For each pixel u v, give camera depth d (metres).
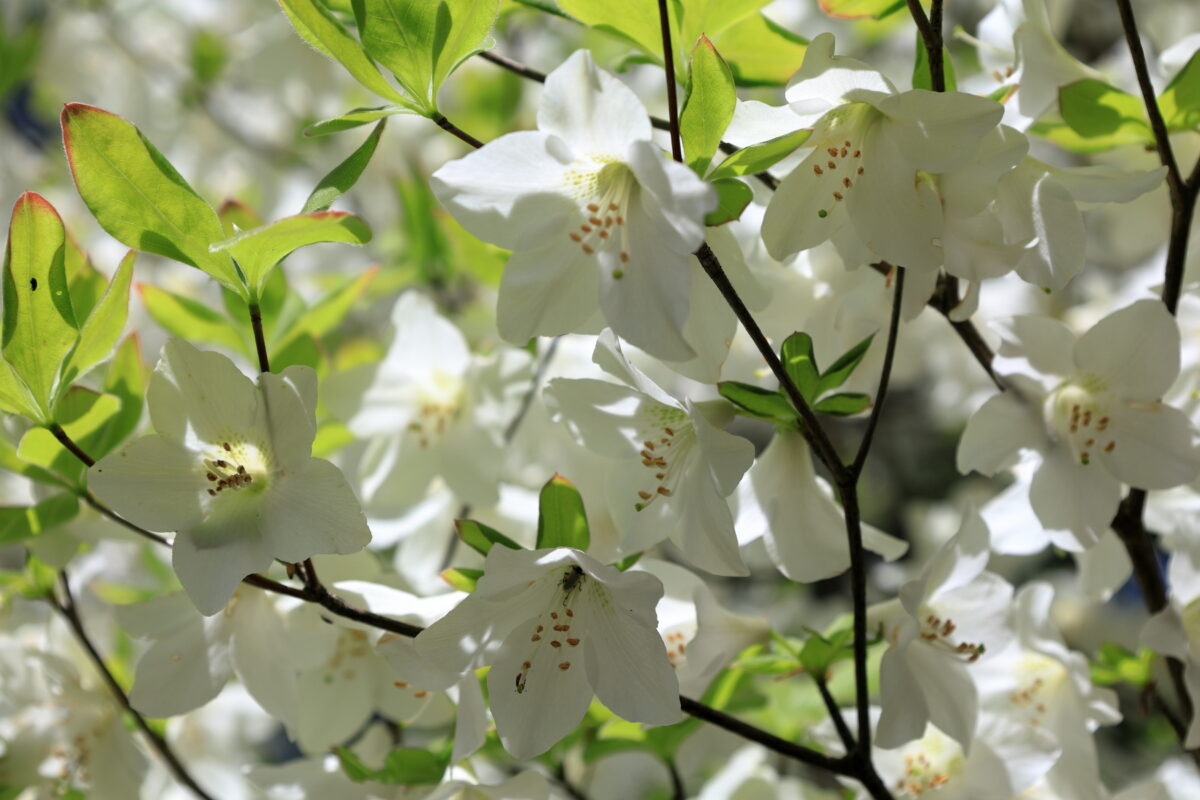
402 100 0.64
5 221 1.34
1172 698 0.81
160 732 0.75
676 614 0.68
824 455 0.64
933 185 0.63
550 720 0.63
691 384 0.75
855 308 0.68
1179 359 0.66
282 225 0.62
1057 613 1.18
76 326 0.64
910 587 0.64
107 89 1.26
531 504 0.76
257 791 0.80
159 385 0.63
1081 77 0.68
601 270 0.62
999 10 0.73
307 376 0.62
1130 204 0.75
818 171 0.63
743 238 0.68
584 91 0.61
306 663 0.69
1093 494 0.67
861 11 0.69
